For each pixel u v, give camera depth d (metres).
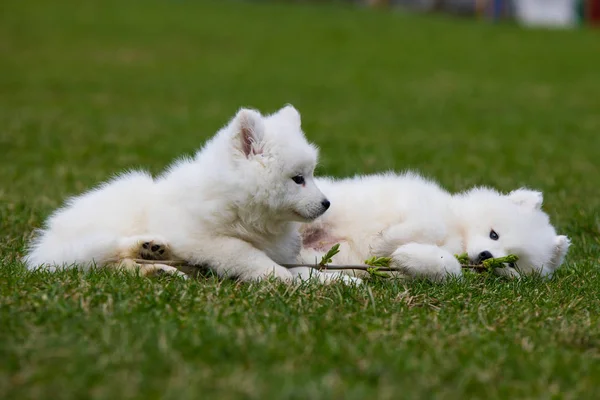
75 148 11.28
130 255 5.04
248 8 35.34
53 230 5.41
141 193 5.41
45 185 8.36
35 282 4.61
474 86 21.66
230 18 32.56
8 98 17.05
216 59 24.83
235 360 3.54
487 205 5.82
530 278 5.42
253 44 27.75
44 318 3.94
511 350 3.85
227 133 5.16
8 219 6.54
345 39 29.33
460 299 4.70
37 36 26.41
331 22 32.78
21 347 3.54
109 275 4.81
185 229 5.05
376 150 11.90
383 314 4.30
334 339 3.81
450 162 11.02
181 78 21.39
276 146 5.02
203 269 5.11
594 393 3.41
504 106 18.55
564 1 37.72
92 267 5.00
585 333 4.12
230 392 3.20
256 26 31.19
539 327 4.23
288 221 5.27
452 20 34.94
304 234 5.86
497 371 3.59
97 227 5.26
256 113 5.05
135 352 3.53
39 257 5.27
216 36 28.83
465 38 30.22
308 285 4.76
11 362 3.40
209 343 3.67
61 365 3.40
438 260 5.16
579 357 3.79
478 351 3.80
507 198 6.01
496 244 5.64
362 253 5.70
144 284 4.61
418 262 5.15
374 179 6.18
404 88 21.06
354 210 5.75
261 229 5.16
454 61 25.91
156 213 5.20
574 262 6.14
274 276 4.88
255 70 23.20
